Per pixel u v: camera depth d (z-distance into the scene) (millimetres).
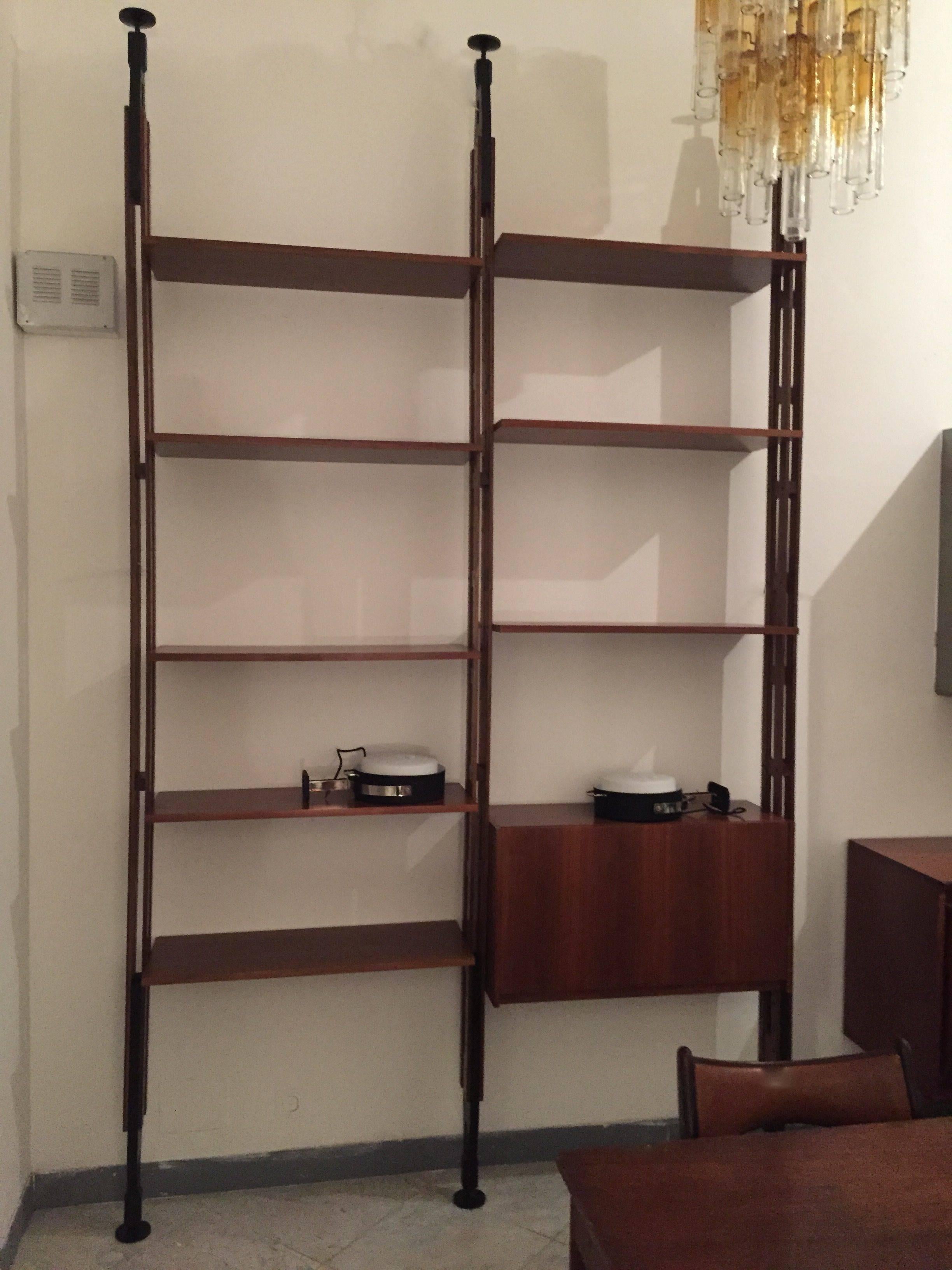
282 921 2746
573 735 2881
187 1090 2699
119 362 2605
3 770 2363
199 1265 2387
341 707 2756
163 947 2604
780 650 2816
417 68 2740
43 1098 2625
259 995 2727
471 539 2693
